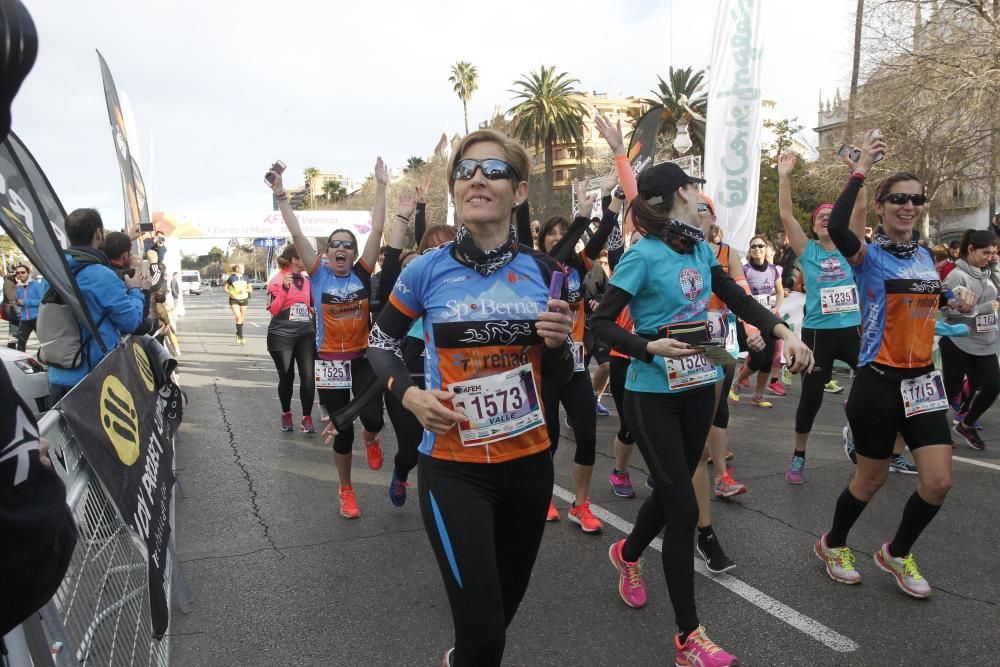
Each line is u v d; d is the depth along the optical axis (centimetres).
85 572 213
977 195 2588
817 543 365
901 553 338
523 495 222
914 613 320
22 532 115
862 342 340
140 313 429
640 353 262
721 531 422
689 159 756
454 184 223
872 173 1942
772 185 3891
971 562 373
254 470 577
